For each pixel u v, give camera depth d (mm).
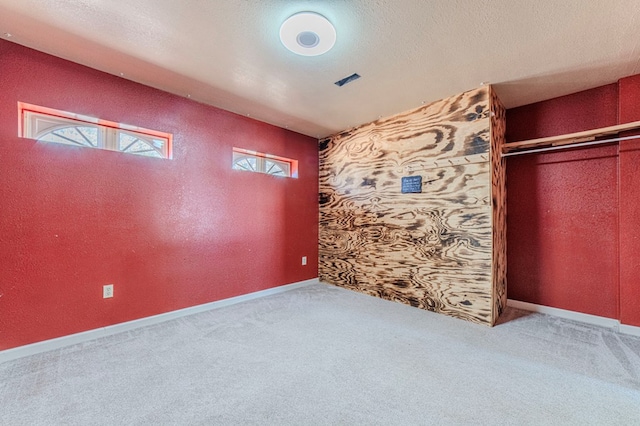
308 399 1608
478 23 1787
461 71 2410
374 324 2693
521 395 1636
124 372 1865
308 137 4289
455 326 2645
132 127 2619
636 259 2410
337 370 1901
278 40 1991
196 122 3051
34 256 2137
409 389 1698
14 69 2064
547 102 2992
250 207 3551
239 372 1875
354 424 1418
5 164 2031
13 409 1504
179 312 2896
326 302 3385
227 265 3307
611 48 2061
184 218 2953
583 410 1510
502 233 3039
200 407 1538
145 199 2691
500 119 2996
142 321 2650
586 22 1771
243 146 3477
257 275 3611
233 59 2238
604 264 2668
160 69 2400
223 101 3055
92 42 2039
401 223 3355
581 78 2527
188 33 1924
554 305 2932
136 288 2627
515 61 2248
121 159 2557
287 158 3992
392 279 3443
